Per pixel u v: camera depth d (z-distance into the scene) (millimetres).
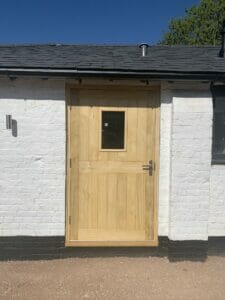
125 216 6406
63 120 6117
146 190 6387
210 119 6102
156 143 6301
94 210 6371
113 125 6297
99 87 6191
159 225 6348
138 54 6738
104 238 6398
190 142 6117
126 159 6348
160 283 5453
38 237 6223
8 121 6035
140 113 6277
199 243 6238
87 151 6309
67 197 6316
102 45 7402
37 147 6113
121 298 5031
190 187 6168
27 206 6176
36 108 6074
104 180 6355
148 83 6164
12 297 5031
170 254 6227
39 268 5938
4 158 6094
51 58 6316
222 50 6809
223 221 6363
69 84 6141
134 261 6219
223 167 6289
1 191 6133
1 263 6113
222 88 6207
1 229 6180
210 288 5320
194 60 6480
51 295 5094
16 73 5785
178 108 6074
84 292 5176
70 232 6363
